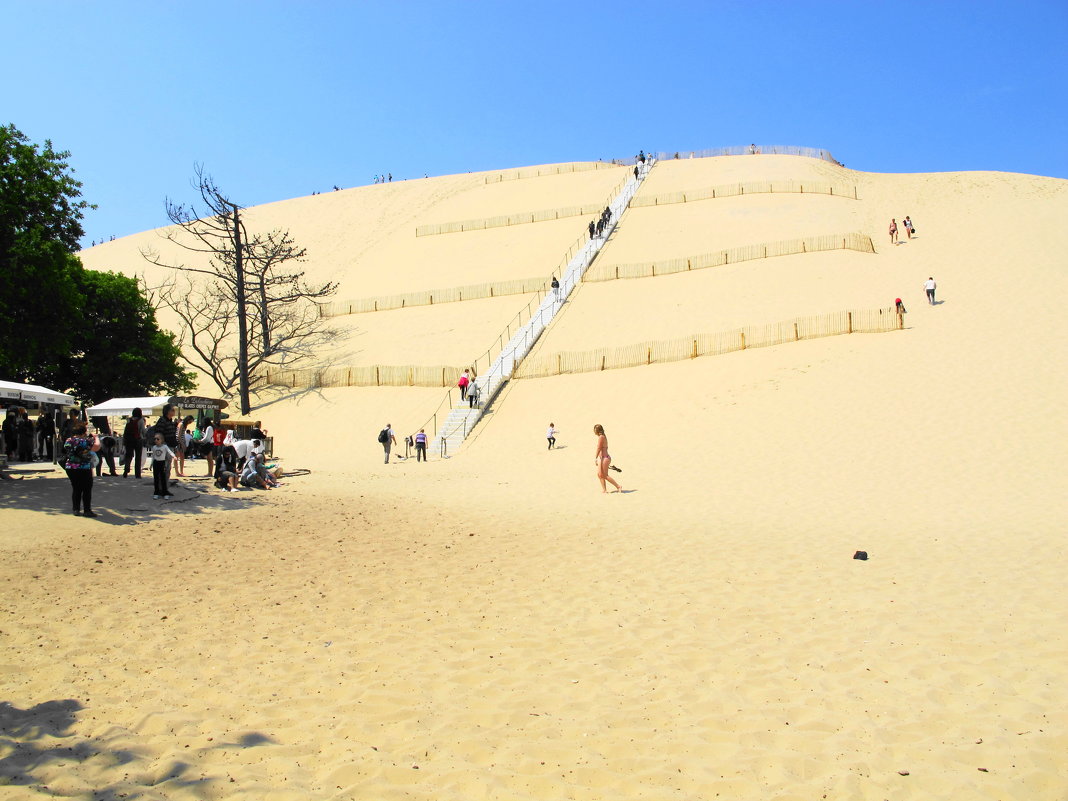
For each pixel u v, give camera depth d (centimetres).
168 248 8231
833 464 2125
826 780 466
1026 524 1391
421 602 889
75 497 1400
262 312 4788
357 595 917
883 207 6050
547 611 852
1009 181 6184
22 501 1511
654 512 1598
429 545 1237
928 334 3219
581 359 3800
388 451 2947
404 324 5069
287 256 5050
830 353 3241
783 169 6962
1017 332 3066
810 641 734
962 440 2203
